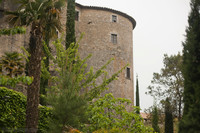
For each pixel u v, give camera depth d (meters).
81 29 32.41
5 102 11.63
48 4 12.64
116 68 32.81
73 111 10.70
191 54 8.50
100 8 33.38
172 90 31.72
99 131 13.20
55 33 14.05
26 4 12.39
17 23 12.89
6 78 8.73
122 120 14.41
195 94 7.97
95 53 32.00
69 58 18.19
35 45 11.83
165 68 33.50
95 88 17.72
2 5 21.61
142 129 14.02
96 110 13.98
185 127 7.96
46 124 12.69
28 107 11.11
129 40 35.34
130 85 34.31
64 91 11.22
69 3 24.34
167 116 26.72
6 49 21.42
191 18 8.96
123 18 34.88
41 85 17.62
